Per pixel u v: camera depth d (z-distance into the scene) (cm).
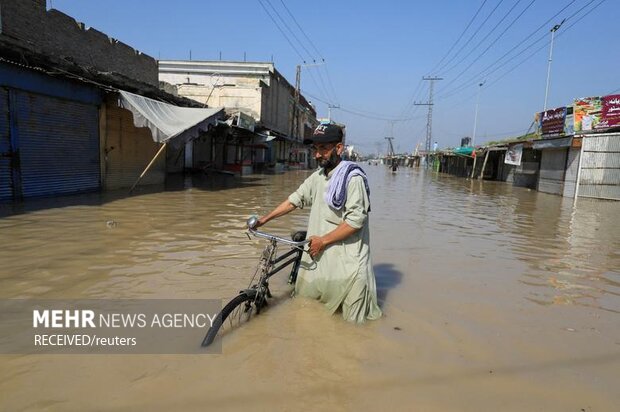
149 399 244
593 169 1759
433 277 525
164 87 2256
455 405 254
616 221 1098
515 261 626
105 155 1179
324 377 276
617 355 329
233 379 268
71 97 1020
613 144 1711
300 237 410
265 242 642
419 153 9381
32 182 930
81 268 478
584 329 380
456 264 595
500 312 413
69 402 238
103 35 1455
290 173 3291
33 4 1117
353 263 358
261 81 3025
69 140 1036
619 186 1711
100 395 246
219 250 583
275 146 3975
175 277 461
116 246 580
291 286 434
